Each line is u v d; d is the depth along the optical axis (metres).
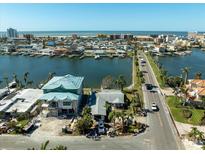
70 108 88.69
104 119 83.88
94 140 69.56
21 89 124.75
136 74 159.62
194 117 86.56
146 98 107.44
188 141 69.12
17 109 90.06
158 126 79.06
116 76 166.50
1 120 84.75
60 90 93.62
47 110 90.31
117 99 97.00
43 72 186.50
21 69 199.75
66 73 182.50
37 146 66.44
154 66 190.75
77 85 97.06
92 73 180.62
